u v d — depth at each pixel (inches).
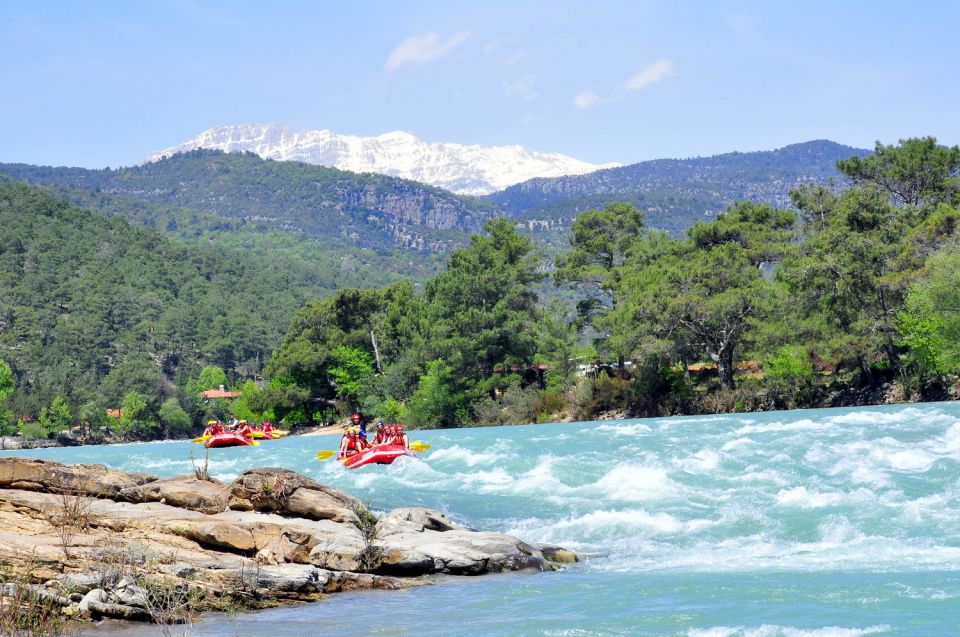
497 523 1223.5
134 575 776.3
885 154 4660.4
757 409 4092.0
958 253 3351.4
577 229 5300.2
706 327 4217.5
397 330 6279.5
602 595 790.5
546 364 5246.1
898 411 2527.1
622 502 1288.1
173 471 2194.9
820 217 4564.5
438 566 931.3
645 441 2097.7
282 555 899.4
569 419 4566.9
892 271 3762.3
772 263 4606.3
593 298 5310.0
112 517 933.8
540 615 725.9
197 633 699.4
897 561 855.1
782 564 877.8
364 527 977.5
